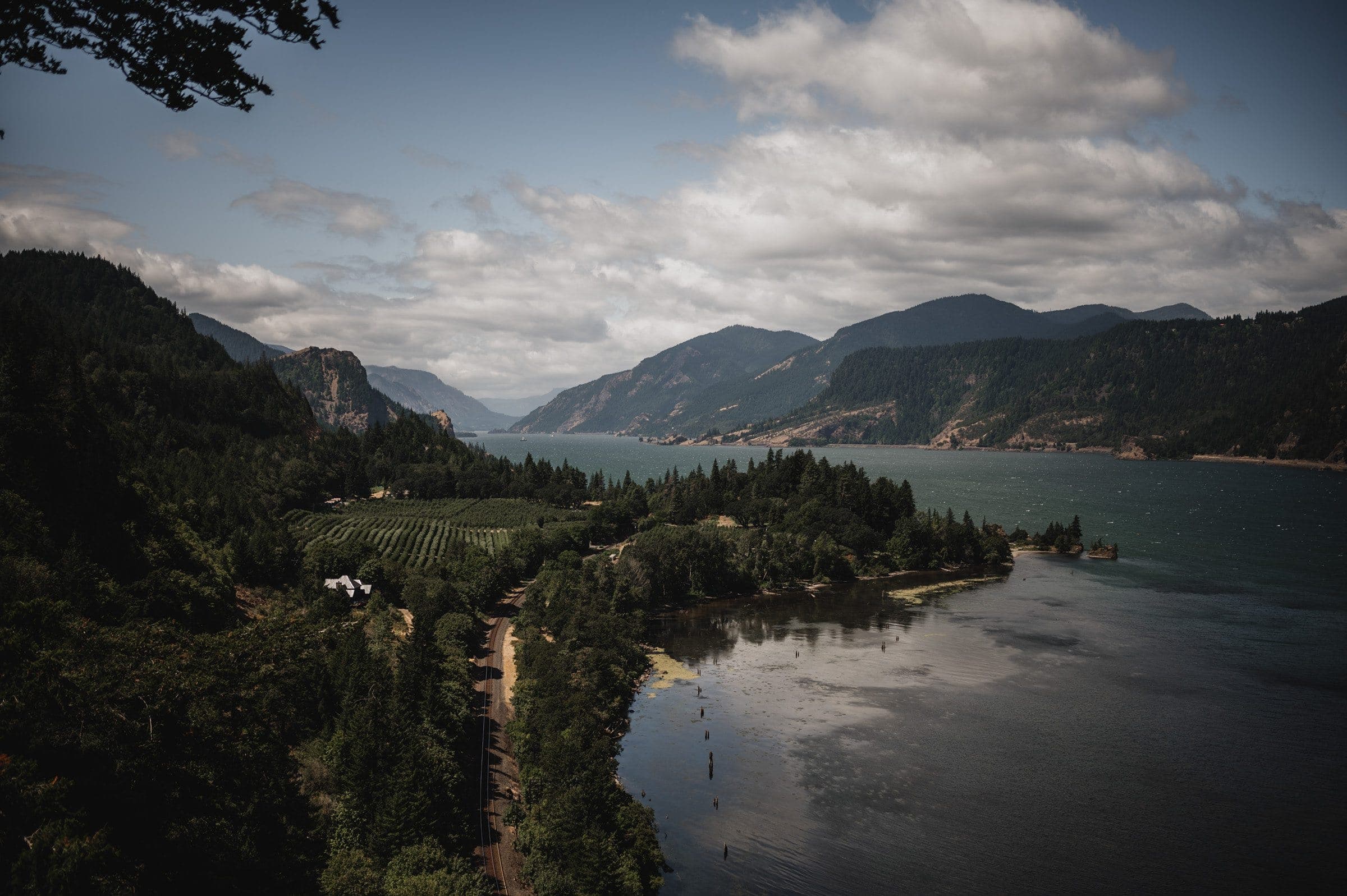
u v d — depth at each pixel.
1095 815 89.19
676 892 75.62
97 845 54.12
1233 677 131.88
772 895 75.31
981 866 79.75
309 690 93.88
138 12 23.50
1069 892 75.75
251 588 142.12
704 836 85.38
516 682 120.00
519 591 189.50
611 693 122.00
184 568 122.38
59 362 156.50
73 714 65.19
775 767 101.50
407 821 71.06
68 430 119.81
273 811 71.50
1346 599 186.75
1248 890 75.94
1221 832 85.62
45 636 76.19
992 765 101.31
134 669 74.25
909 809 90.81
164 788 64.56
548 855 74.75
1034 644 152.88
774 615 182.75
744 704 123.62
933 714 118.12
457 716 99.69
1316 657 142.00
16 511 100.00
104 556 108.38
